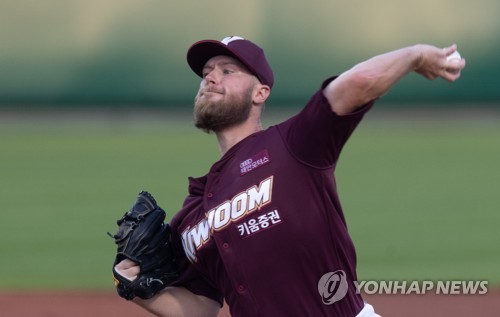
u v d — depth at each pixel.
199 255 13.35
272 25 77.88
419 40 77.00
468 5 76.88
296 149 12.16
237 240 12.54
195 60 13.89
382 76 11.46
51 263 33.00
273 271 12.45
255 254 12.45
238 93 13.12
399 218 42.00
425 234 37.94
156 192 48.91
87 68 78.81
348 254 12.88
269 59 78.38
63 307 25.75
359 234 38.19
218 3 78.12
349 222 41.12
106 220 41.97
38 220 42.28
